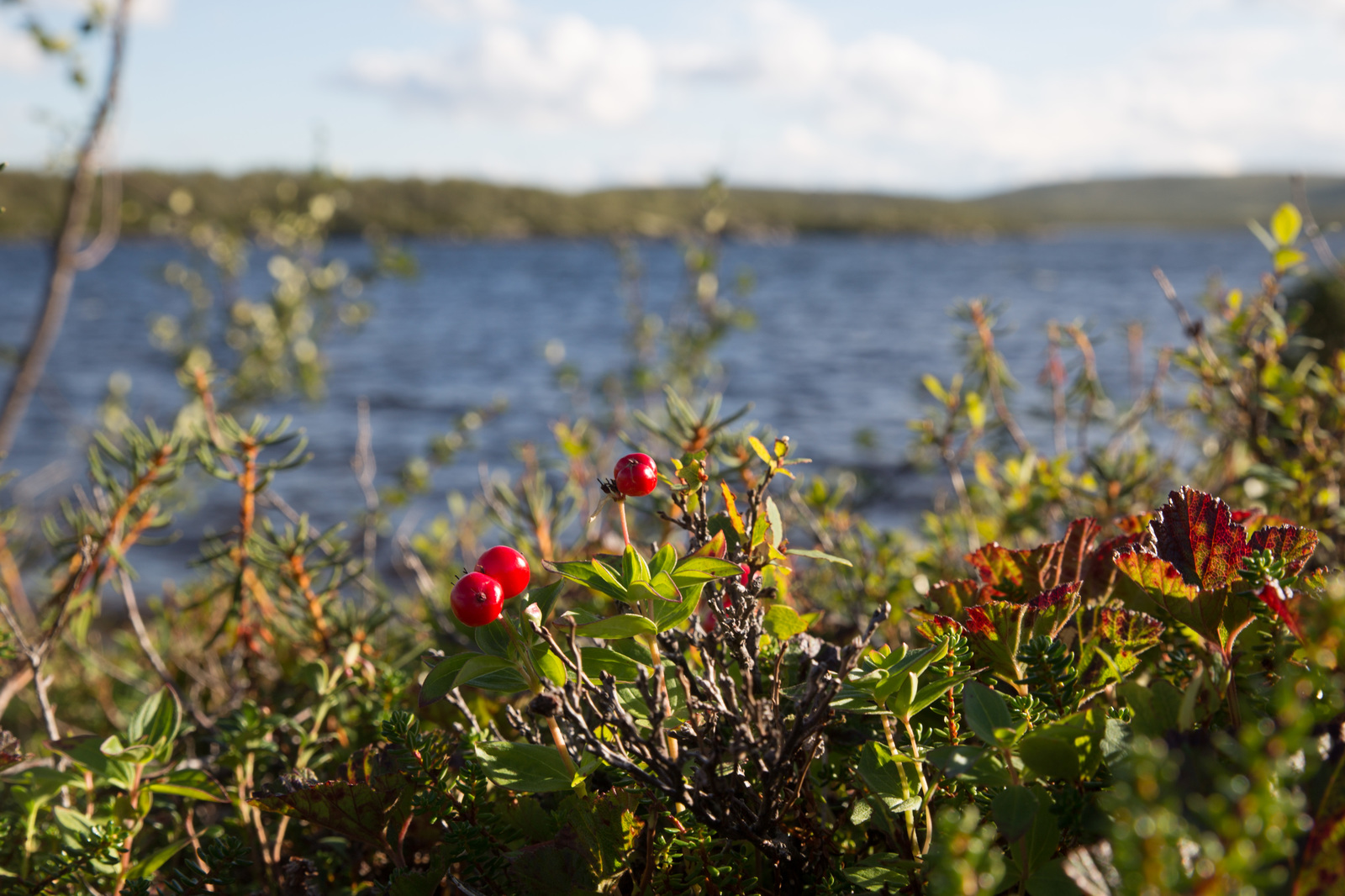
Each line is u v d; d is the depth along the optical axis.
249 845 1.88
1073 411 4.41
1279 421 3.61
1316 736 1.09
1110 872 1.04
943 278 87.06
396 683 2.12
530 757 1.48
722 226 8.35
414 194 116.81
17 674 2.58
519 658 1.41
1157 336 14.26
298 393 9.55
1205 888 0.74
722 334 8.01
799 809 1.56
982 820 1.45
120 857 1.68
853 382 27.77
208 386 2.76
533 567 2.89
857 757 1.61
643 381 7.24
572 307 61.25
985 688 1.28
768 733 1.36
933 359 33.66
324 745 2.30
